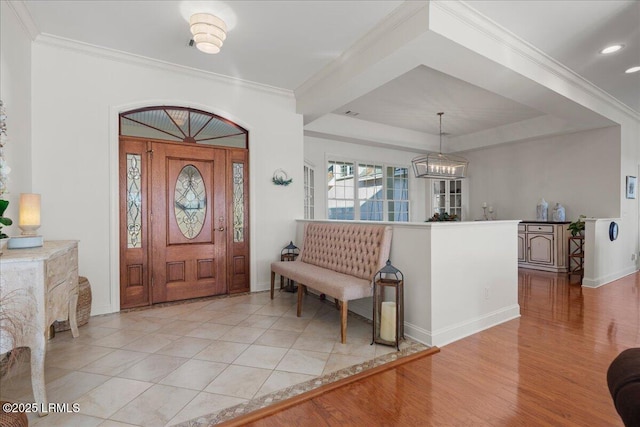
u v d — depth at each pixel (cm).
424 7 253
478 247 302
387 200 748
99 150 339
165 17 285
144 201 370
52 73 316
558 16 277
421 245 271
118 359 238
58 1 262
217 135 417
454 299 280
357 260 317
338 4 266
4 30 247
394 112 574
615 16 278
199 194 404
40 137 311
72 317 276
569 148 597
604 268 490
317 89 412
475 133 716
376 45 306
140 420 170
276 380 210
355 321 324
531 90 369
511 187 690
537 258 607
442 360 240
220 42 287
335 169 663
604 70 381
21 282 169
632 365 94
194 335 284
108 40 323
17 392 194
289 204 463
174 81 381
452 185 798
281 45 333
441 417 174
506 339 279
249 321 321
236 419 171
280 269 376
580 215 580
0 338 159
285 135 459
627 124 546
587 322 319
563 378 213
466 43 274
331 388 200
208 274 409
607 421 169
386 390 200
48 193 315
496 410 180
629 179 552
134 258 364
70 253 249
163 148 381
